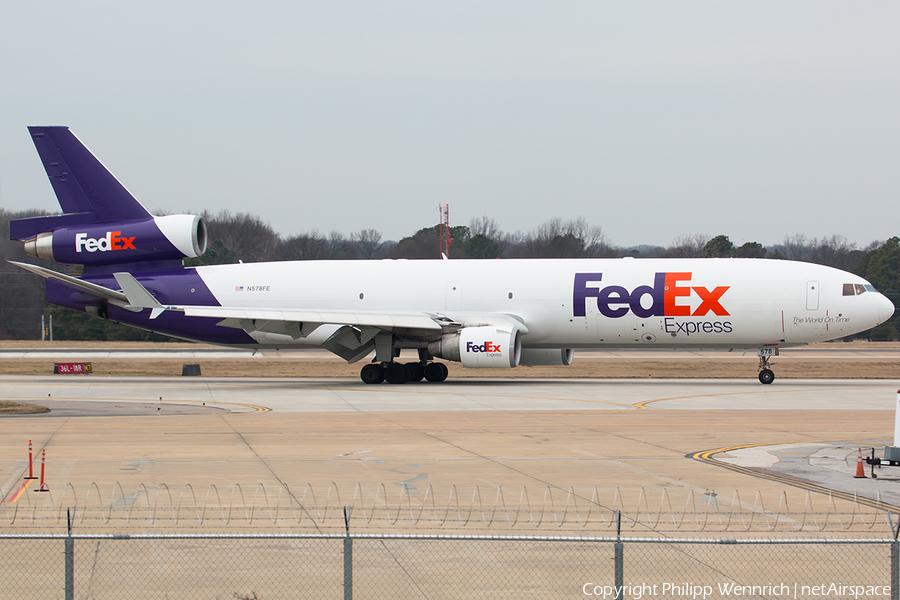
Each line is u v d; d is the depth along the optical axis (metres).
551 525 53.12
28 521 54.12
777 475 69.81
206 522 53.91
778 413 116.31
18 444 86.50
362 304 172.88
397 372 168.38
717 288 159.12
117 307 178.62
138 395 145.88
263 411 119.19
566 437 92.06
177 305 177.75
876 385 164.75
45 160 177.25
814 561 46.41
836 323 156.00
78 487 64.62
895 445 74.56
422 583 42.41
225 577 43.19
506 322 162.38
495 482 66.69
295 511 56.97
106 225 177.38
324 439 90.50
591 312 163.62
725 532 51.38
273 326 164.75
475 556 46.81
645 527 52.66
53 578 42.94
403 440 89.69
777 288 157.75
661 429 99.06
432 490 63.56
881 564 45.78
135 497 61.19
